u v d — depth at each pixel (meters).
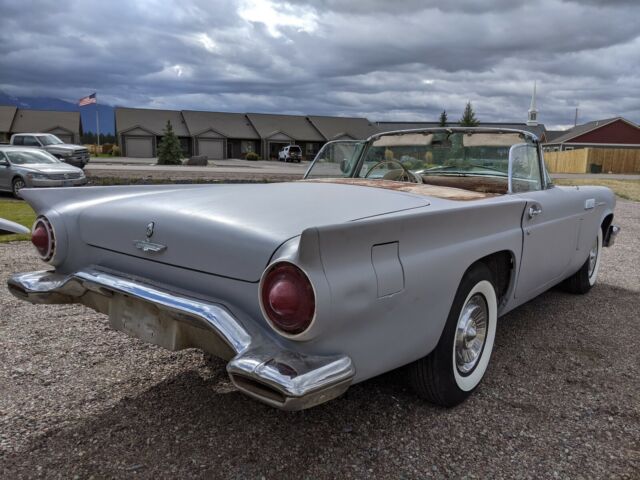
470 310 2.67
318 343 1.81
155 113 56.62
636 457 2.26
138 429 2.39
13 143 21.55
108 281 2.36
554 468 2.18
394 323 2.07
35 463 2.13
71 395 2.69
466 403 2.71
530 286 3.31
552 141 64.31
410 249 2.12
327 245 1.76
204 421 2.47
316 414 2.56
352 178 3.90
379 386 2.87
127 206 2.51
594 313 4.25
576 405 2.71
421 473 2.12
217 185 3.20
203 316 1.98
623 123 56.38
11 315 3.84
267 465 2.15
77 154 21.28
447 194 2.90
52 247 2.67
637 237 8.36
